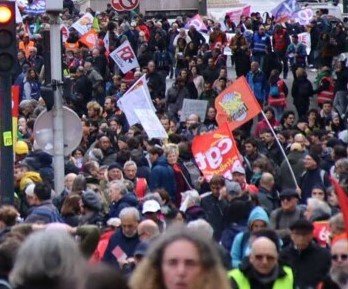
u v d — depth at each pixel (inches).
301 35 5078.7
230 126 2541.8
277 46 4758.9
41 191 1712.6
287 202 1684.3
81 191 1932.8
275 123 3462.1
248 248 1296.8
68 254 832.9
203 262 914.1
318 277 1359.5
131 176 2242.9
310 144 2770.7
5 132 1908.2
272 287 1190.9
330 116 3393.2
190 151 2443.4
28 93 3956.7
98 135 2842.0
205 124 3346.5
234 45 4495.6
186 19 5910.4
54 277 824.3
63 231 888.3
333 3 6875.0
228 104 2544.3
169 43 4800.7
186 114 3567.9
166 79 4623.5
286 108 4136.3
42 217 1628.9
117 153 2556.6
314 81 4601.4
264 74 4197.8
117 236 1514.5
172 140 2770.7
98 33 4953.3
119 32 4921.3
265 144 2755.9
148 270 917.8
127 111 2802.7
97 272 832.3
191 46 4682.6
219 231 1902.1
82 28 5083.7
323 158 2495.1
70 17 5895.7
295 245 1373.0
